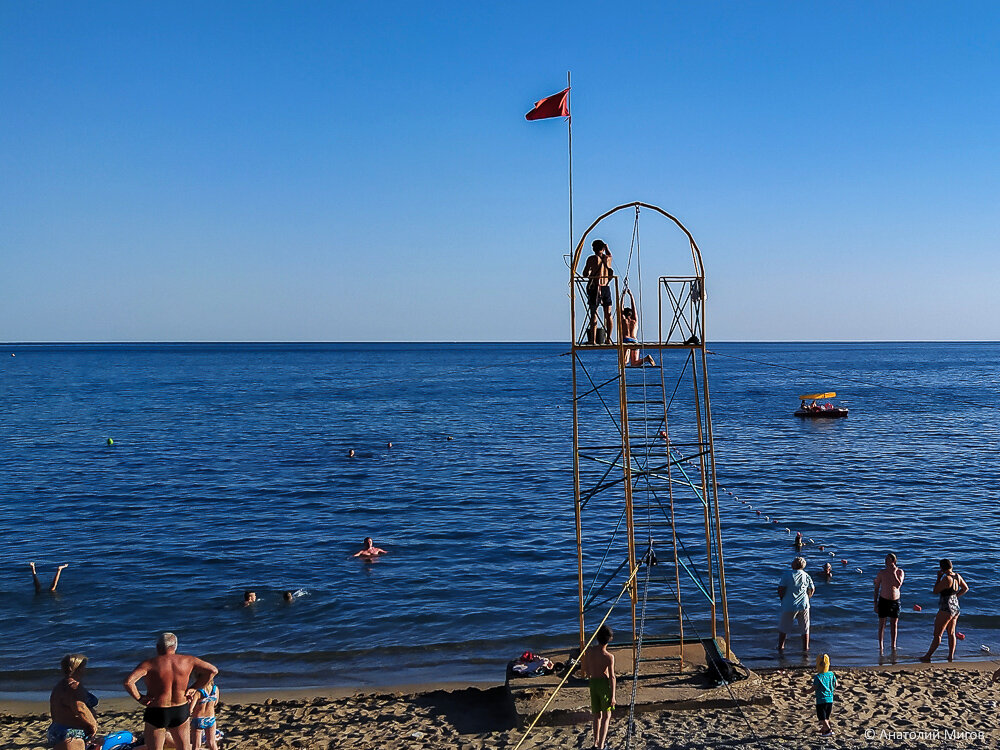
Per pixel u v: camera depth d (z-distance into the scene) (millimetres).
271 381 124500
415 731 13094
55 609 21219
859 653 17250
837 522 29859
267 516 32094
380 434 58375
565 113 13594
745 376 133000
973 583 22219
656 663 14172
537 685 13570
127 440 55188
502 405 82750
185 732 10695
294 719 13961
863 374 139250
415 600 21672
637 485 37094
